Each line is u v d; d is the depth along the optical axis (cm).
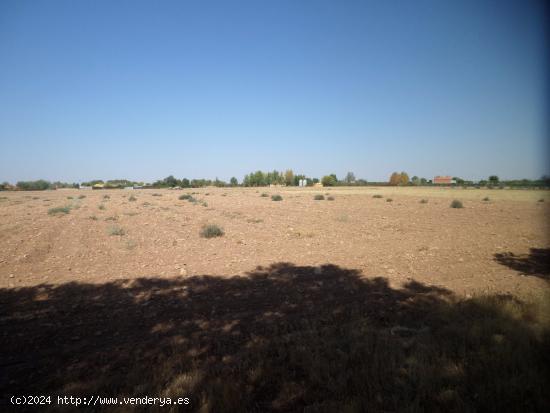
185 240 1410
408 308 636
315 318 597
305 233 1570
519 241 1352
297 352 463
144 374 424
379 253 1134
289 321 589
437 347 471
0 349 502
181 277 867
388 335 512
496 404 352
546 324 539
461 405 354
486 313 580
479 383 391
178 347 499
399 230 1680
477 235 1510
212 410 359
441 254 1114
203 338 530
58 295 738
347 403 362
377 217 2273
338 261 1027
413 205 3353
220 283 816
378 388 387
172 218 2198
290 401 380
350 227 1789
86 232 1608
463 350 454
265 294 734
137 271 927
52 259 1082
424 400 368
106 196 5009
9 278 866
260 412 361
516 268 933
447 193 6159
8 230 1650
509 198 4388
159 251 1195
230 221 2053
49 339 534
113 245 1305
